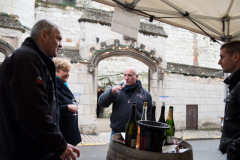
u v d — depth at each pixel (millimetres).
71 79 7094
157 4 2611
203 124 9523
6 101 1325
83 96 7254
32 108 1199
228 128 1871
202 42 12289
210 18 2926
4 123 1317
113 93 2523
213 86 9875
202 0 2611
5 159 1312
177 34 11852
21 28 6379
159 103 8453
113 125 2699
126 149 1373
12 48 6078
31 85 1238
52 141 1245
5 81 1308
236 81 1856
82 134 7219
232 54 1889
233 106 1813
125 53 8047
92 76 7426
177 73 8977
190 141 7266
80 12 11242
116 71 14539
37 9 10555
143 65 14828
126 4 2406
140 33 8211
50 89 1508
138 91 2779
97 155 5152
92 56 7375
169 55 11586
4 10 6961
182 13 2758
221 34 3182
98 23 7570
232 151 1743
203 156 5543
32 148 1372
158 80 8547
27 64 1278
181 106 9016
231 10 2852
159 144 1329
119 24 2400
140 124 1378
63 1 12453
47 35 1543
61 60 2625
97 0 2283
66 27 10992
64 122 2320
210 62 12375
